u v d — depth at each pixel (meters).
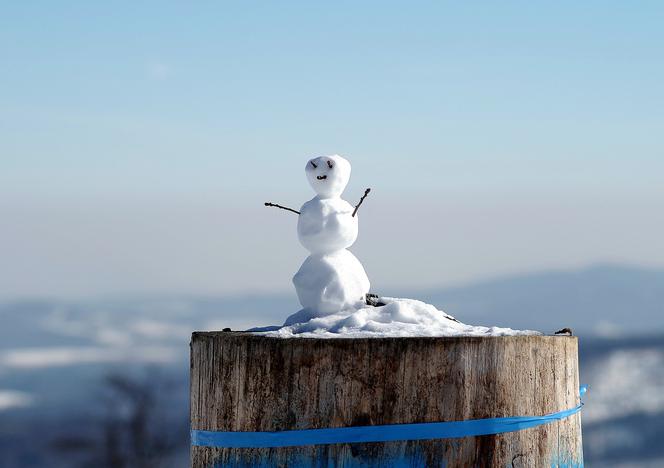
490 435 1.38
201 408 1.43
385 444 1.37
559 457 1.43
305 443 1.38
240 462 1.40
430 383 1.37
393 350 1.37
